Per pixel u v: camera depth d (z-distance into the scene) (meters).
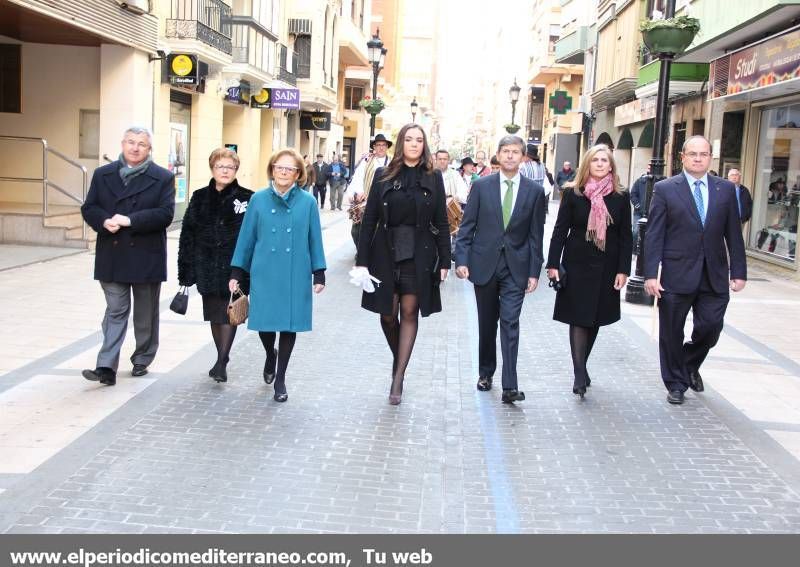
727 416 6.18
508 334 6.38
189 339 8.12
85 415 5.66
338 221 24.14
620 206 6.36
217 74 21.77
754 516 4.43
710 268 6.37
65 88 16.70
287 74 28.52
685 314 6.46
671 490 4.77
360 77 46.47
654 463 5.19
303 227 6.12
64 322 8.54
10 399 5.95
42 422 5.49
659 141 11.15
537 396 6.65
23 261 12.38
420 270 6.11
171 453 5.07
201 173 21.16
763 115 17.09
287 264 6.08
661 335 6.54
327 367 7.35
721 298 6.42
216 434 5.45
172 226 19.17
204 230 6.46
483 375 6.78
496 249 6.40
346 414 6.02
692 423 6.00
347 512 4.36
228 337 6.57
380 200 6.09
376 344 8.33
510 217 6.36
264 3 25.64
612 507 4.52
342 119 43.12
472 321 9.84
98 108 16.70
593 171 6.38
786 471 5.09
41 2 12.41
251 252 6.21
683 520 4.36
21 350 7.33
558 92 32.22
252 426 5.65
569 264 6.46
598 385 7.01
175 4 18.44
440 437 5.60
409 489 4.70
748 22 14.95
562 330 9.22
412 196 6.06
